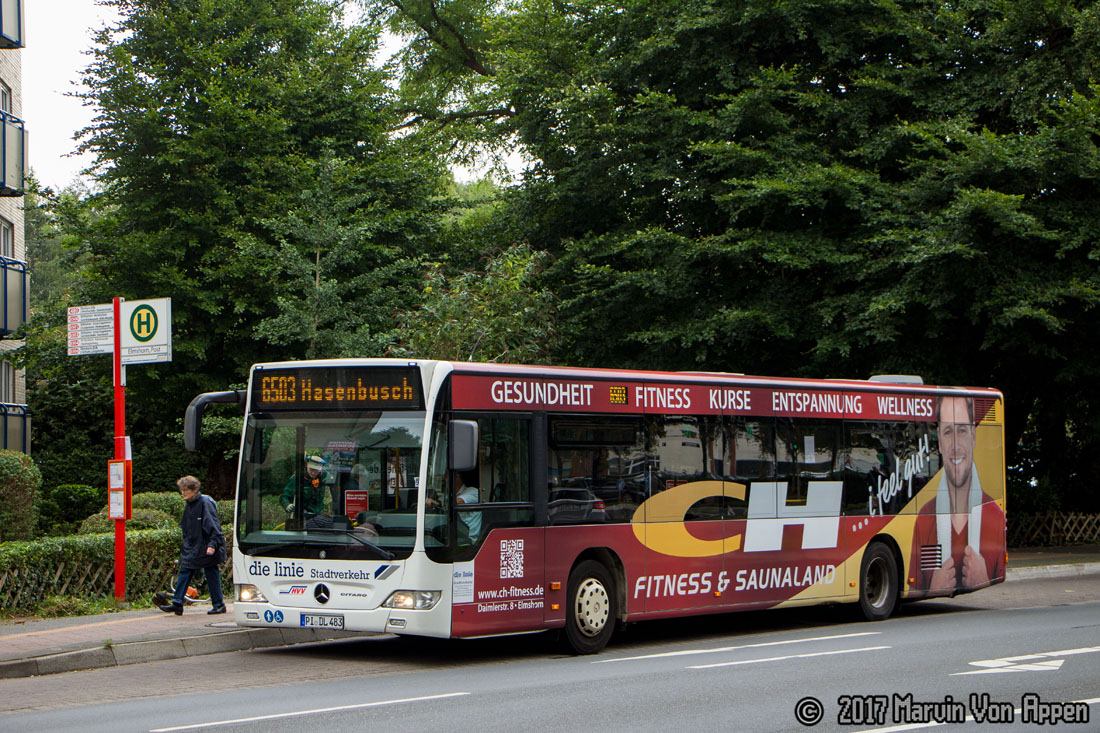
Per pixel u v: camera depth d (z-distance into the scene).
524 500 11.92
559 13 27.55
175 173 25.16
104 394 32.41
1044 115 22.61
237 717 8.35
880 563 15.81
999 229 20.23
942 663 10.82
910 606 17.98
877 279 22.44
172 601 14.28
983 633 13.42
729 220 23.95
